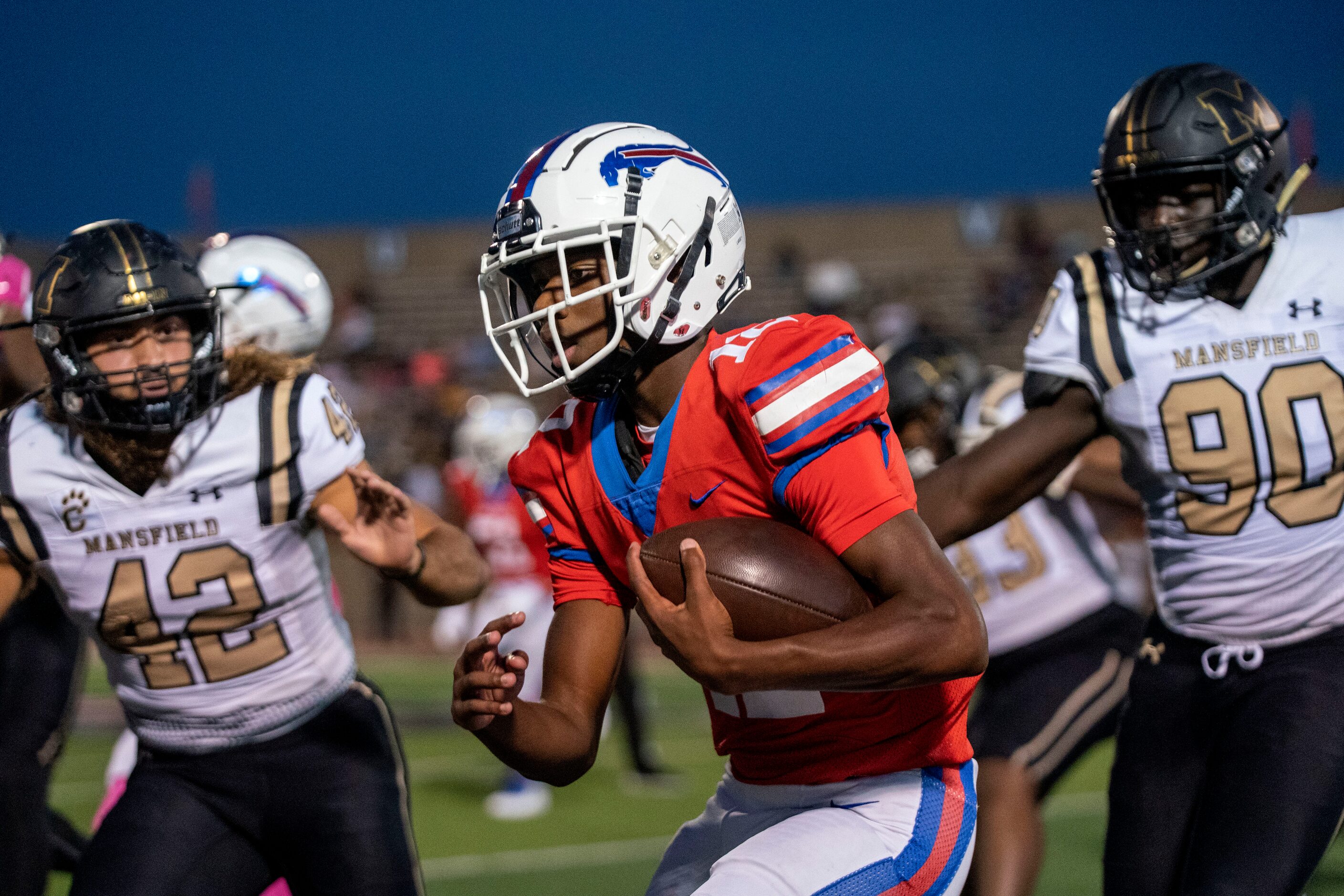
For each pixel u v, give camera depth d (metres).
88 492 6.97
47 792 9.04
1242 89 7.18
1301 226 7.38
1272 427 7.16
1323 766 6.83
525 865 13.37
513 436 17.00
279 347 10.24
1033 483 7.55
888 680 5.19
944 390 10.53
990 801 9.05
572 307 5.93
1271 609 7.25
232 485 7.02
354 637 37.25
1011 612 10.05
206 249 10.55
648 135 6.05
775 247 69.19
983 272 65.75
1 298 9.71
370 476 6.80
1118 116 7.31
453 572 7.53
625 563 6.25
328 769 7.35
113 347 6.85
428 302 66.69
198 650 7.18
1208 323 7.22
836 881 5.57
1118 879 7.57
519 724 5.85
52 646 9.20
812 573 5.42
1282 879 6.64
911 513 5.43
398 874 7.31
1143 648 7.82
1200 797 7.38
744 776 6.27
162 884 7.11
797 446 5.45
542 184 5.89
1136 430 7.37
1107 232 7.37
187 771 7.36
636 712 17.28
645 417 6.07
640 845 14.19
